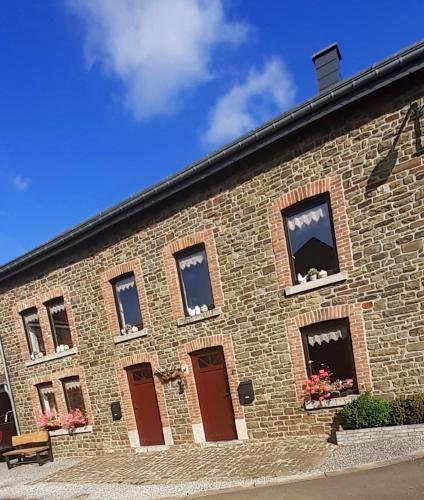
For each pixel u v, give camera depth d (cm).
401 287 838
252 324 1012
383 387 855
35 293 1443
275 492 683
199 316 1088
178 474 913
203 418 1109
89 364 1319
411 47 764
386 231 850
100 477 1034
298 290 945
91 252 1303
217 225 1059
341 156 893
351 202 884
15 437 1382
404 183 831
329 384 920
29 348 1492
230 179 1038
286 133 920
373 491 606
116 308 1269
